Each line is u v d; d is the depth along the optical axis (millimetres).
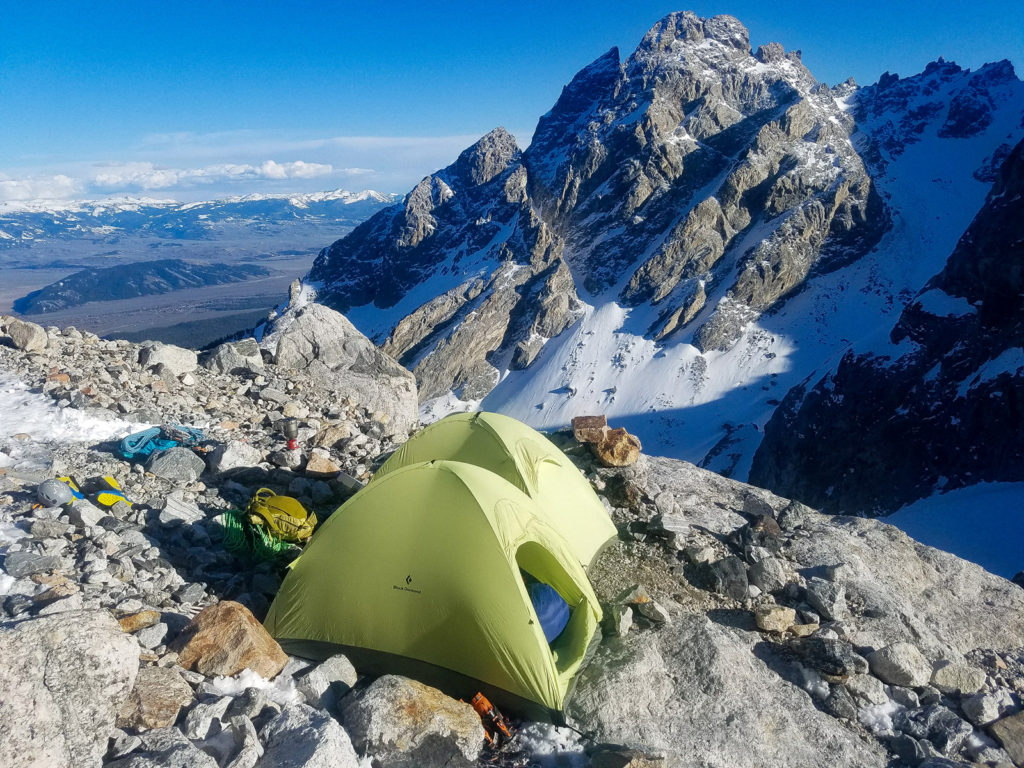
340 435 8469
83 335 10258
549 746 4285
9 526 5117
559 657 4789
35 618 3381
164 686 3764
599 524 6484
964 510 66938
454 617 4574
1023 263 73500
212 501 6383
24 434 6934
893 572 6914
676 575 6266
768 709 4773
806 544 6992
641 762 3957
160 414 8086
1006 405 70500
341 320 12602
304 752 3453
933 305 85188
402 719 3947
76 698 3275
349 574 4758
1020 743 4918
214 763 3279
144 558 5082
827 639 5352
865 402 83500
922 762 4590
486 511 4734
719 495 8086
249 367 10883
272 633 4805
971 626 6418
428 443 6609
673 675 4949
